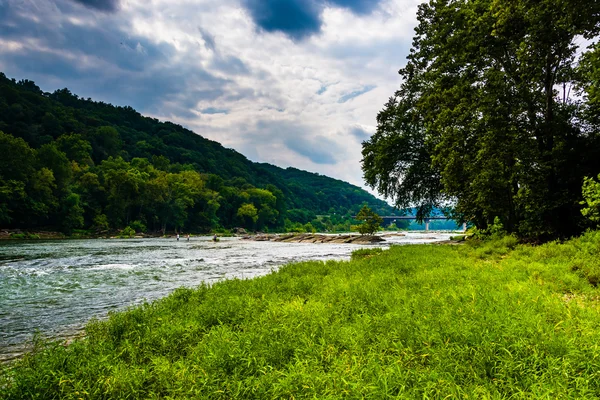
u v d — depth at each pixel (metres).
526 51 17.34
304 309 6.88
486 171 18.62
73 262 24.08
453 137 20.30
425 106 24.08
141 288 13.78
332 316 6.40
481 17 18.81
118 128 172.00
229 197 136.50
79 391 4.05
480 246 19.92
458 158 20.11
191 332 6.10
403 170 34.12
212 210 119.94
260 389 3.73
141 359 5.08
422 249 20.59
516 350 4.23
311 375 3.86
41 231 67.94
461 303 6.42
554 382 3.52
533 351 4.16
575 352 4.01
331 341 5.09
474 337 4.63
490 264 12.64
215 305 7.71
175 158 178.62
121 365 4.69
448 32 22.83
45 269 20.16
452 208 30.23
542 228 18.92
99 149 123.00
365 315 6.09
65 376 4.33
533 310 5.66
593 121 18.47
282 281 10.99
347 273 12.05
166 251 35.78
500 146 17.95
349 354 4.53
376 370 3.89
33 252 32.16
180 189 109.44
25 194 63.22
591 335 4.56
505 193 20.69
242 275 17.22
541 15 15.98
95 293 12.79
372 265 13.75
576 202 17.20
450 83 21.83
